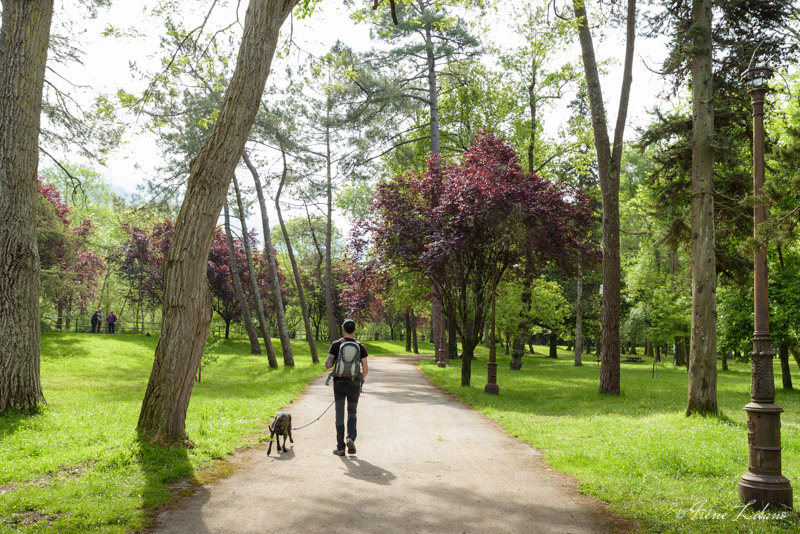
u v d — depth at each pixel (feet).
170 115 44.47
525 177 65.57
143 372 85.81
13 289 36.17
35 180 37.52
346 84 100.01
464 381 67.41
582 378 87.25
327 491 20.53
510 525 17.29
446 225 66.90
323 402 49.03
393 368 103.76
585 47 60.39
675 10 48.96
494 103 127.75
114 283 175.42
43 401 37.65
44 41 37.81
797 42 47.83
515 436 34.76
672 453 26.96
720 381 83.92
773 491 19.11
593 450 28.53
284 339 102.17
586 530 17.01
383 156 136.87
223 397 50.34
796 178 29.91
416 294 109.81
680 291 110.22
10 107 36.37
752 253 22.31
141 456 23.34
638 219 142.41
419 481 22.49
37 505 17.24
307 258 218.79
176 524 16.55
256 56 26.76
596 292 160.04
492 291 65.10
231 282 166.91
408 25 105.09
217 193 26.81
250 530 16.19
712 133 43.04
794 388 77.30
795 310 66.49
